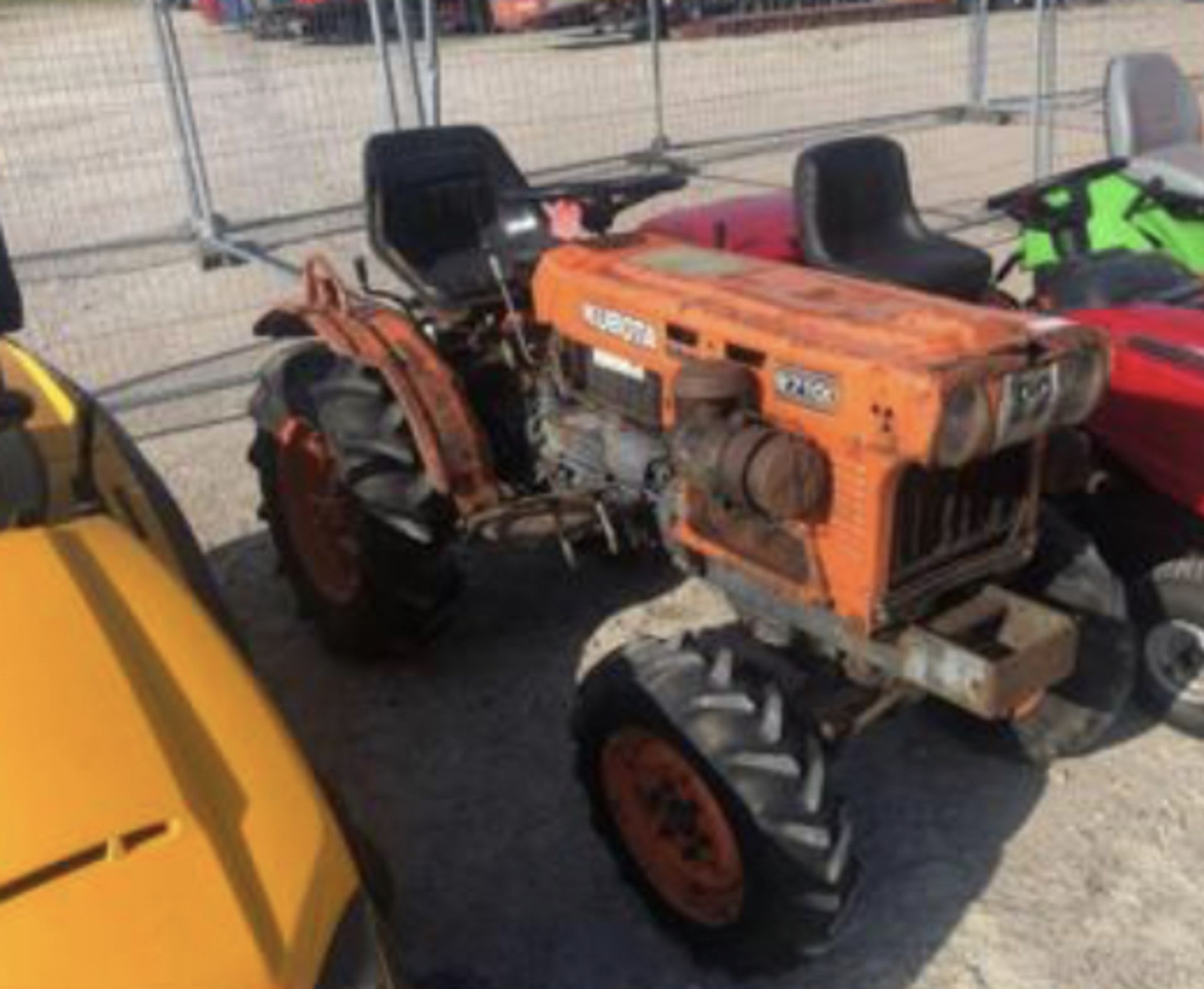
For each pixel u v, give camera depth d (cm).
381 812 354
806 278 328
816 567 291
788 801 270
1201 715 360
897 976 294
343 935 193
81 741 190
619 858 310
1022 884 318
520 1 1730
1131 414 355
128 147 1288
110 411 564
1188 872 319
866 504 276
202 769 196
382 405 387
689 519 319
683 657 288
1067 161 1005
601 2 1691
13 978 168
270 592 465
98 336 747
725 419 291
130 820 183
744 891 277
